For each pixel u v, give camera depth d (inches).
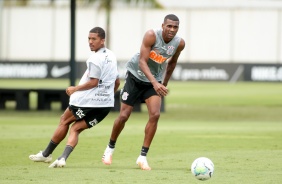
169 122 2662.4
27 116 2908.5
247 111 3292.3
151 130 1355.8
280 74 6579.7
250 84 6210.6
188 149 1697.8
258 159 1505.9
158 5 7411.4
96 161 1475.1
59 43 7598.4
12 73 6835.6
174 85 5930.1
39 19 7598.4
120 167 1385.3
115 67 1362.0
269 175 1275.8
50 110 3272.6
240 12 7386.8
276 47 7372.1
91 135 2026.3
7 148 1691.7
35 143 1804.9
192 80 6702.8
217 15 7406.5
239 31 7401.6
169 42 1370.6
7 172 1296.8
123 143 1818.4
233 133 2129.7
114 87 1392.7
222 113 3166.8
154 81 1333.7
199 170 1175.0
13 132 2116.1
